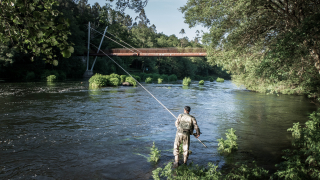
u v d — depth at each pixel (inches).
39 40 104.0
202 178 173.0
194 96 939.3
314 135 241.1
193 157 240.7
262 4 285.0
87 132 340.5
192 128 226.1
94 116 465.4
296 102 768.3
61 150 257.6
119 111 532.1
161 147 274.8
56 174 194.2
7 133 323.3
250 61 363.3
